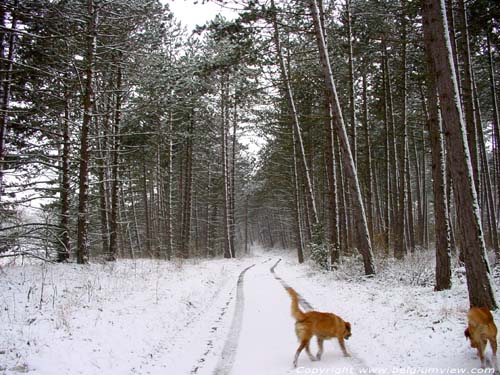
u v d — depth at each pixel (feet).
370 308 31.30
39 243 41.34
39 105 48.88
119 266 53.67
